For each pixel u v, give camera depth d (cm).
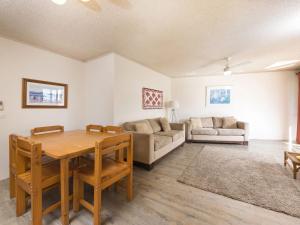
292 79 479
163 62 387
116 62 320
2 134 236
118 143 166
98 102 337
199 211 168
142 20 199
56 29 218
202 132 467
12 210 167
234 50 305
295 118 480
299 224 150
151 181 234
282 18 194
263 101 506
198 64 404
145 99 427
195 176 248
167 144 336
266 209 171
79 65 348
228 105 539
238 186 218
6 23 201
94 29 220
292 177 244
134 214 163
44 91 284
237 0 162
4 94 235
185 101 585
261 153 366
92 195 197
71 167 176
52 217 158
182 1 163
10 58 241
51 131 256
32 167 133
